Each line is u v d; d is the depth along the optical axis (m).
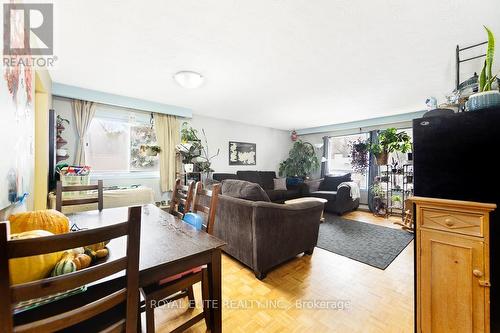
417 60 2.26
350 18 1.62
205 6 1.51
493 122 1.04
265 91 3.23
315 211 2.54
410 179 4.15
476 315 1.08
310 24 1.70
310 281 2.02
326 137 6.10
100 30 1.78
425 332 1.22
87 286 0.74
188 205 1.81
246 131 5.82
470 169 1.10
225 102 3.86
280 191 5.17
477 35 1.81
